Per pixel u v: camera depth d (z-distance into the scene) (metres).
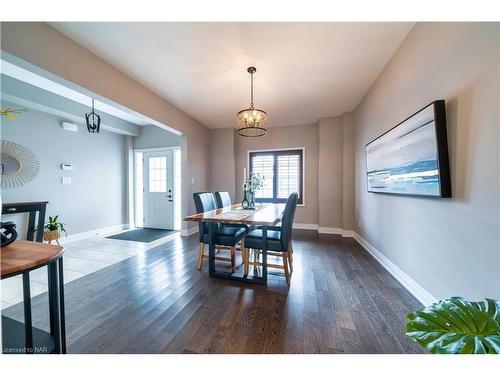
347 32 1.95
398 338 1.40
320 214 4.44
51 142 3.62
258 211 2.66
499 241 1.12
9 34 1.62
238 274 2.41
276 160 5.03
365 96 3.29
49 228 3.39
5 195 3.10
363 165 3.45
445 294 1.54
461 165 1.37
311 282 2.22
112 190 4.73
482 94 1.21
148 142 5.10
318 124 4.64
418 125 1.73
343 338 1.41
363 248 3.37
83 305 1.79
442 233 1.56
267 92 3.21
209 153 5.12
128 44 2.11
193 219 2.16
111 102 2.51
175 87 3.03
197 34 1.97
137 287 2.11
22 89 2.89
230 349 1.31
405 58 2.04
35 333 1.14
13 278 2.27
